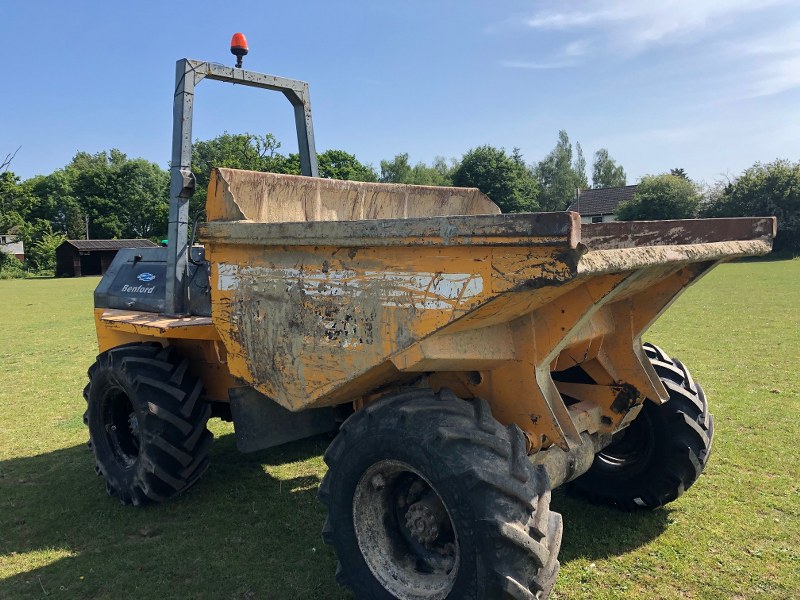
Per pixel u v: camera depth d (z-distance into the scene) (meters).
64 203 73.50
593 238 2.78
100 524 4.16
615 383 3.48
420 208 4.85
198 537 3.93
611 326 3.40
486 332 2.71
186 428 4.18
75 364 9.77
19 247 61.16
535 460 2.96
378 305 2.62
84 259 51.28
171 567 3.57
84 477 5.04
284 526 4.07
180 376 4.28
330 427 4.03
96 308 5.23
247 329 3.30
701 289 18.45
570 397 3.66
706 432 3.77
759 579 3.27
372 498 2.85
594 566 3.43
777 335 10.38
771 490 4.33
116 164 85.62
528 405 2.85
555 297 2.59
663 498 3.86
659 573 3.35
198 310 4.36
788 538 3.68
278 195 3.91
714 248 2.83
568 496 4.32
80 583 3.43
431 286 2.43
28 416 6.86
